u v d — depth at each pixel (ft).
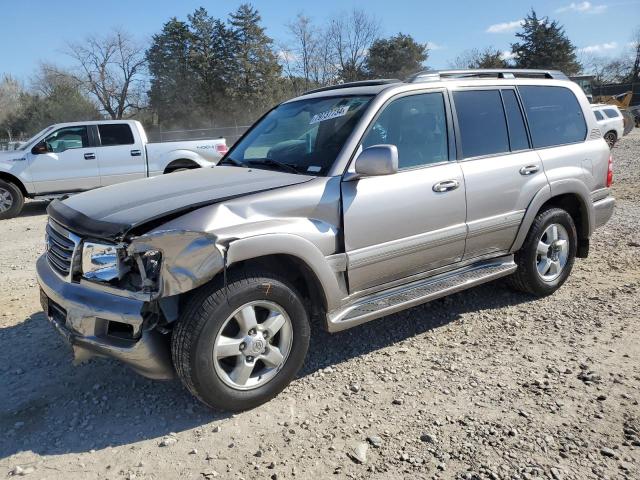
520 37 206.69
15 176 36.29
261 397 11.20
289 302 11.27
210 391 10.53
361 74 176.14
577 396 11.48
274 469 9.48
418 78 14.20
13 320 16.30
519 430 10.38
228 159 15.28
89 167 38.06
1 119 195.42
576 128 17.74
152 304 10.20
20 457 9.98
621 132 72.18
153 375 10.72
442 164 14.03
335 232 11.97
